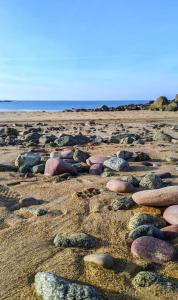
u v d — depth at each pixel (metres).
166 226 0.96
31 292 0.71
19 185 1.37
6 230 0.96
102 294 0.70
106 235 0.93
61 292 0.66
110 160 1.61
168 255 0.80
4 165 1.65
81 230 0.95
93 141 2.55
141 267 0.78
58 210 1.09
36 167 1.57
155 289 0.70
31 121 4.95
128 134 2.92
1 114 6.94
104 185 1.31
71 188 1.30
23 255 0.84
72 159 1.76
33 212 1.07
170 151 2.07
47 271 0.77
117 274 0.76
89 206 1.11
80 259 0.81
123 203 1.08
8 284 0.74
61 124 4.37
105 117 5.66
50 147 2.32
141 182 1.28
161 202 1.04
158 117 5.53
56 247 0.87
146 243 0.83
